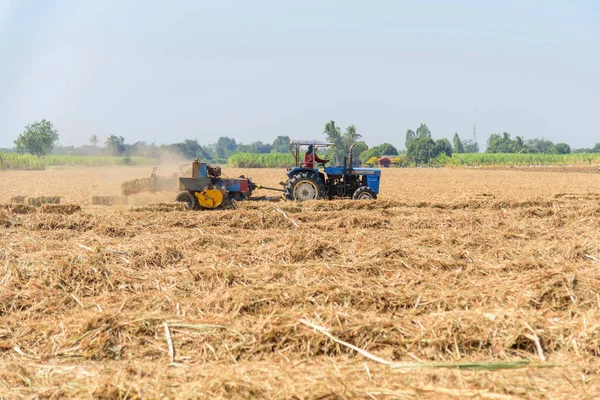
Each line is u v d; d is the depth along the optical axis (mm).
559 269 14273
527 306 11828
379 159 195625
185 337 10297
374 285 13398
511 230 21094
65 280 13422
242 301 11695
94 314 11141
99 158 144375
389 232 20422
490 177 89062
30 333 10812
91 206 30891
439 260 15641
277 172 102438
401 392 8156
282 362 9453
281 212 23406
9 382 8859
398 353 9781
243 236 18953
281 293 12172
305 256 16047
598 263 15836
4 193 44938
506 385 8445
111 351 10023
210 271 13938
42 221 21109
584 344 9867
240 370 8961
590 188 59875
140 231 20359
